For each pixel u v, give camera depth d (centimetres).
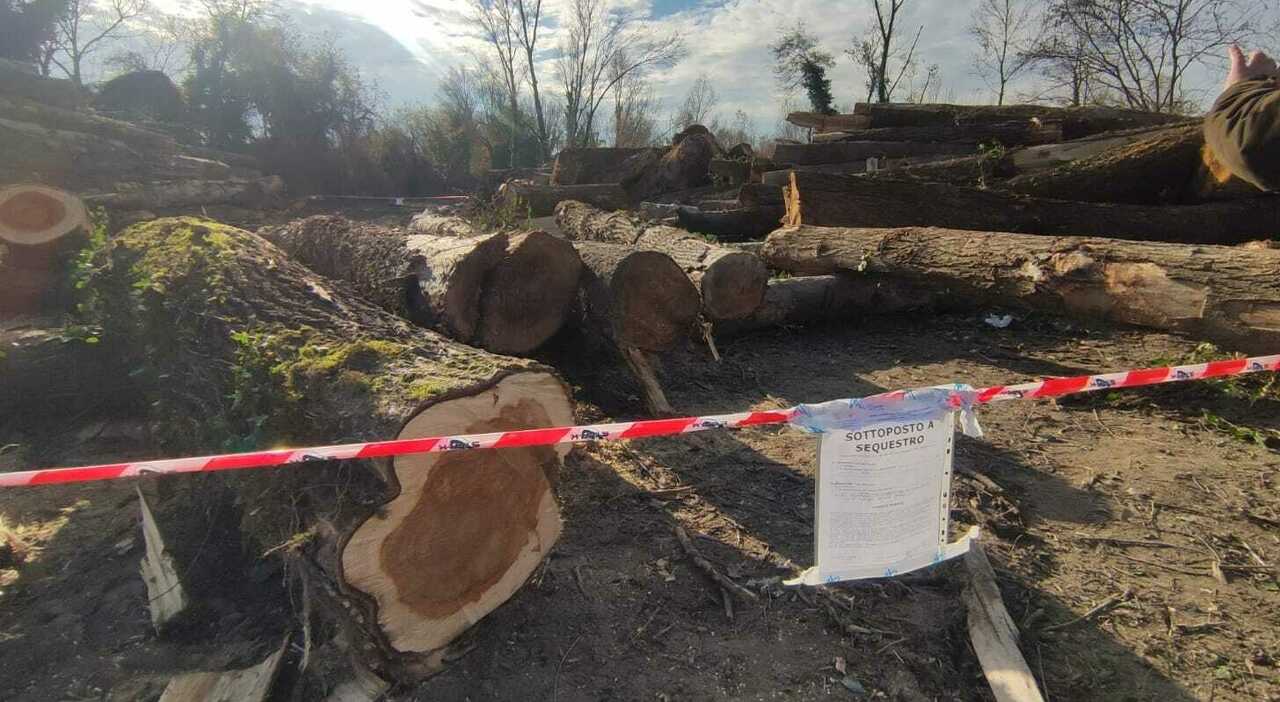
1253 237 641
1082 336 571
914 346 575
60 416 440
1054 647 243
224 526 309
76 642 256
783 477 359
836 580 218
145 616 269
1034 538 305
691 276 528
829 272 615
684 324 467
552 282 444
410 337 295
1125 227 648
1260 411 413
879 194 677
